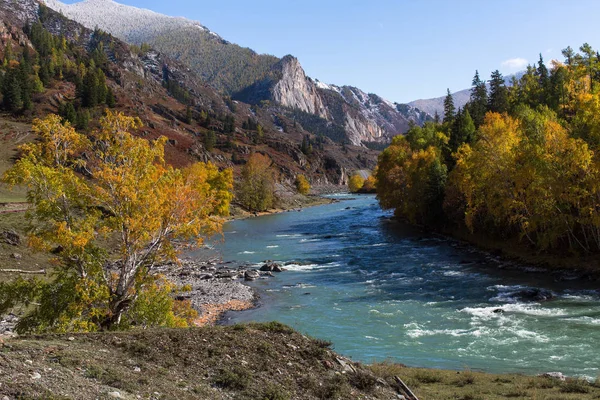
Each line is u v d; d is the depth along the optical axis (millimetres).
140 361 12742
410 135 115938
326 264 53688
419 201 79688
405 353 24297
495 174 51656
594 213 41281
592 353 22531
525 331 26703
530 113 74812
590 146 43844
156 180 24016
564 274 41406
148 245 25781
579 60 88625
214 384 12531
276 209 138750
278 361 14555
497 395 16000
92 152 23906
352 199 178000
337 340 27156
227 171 110750
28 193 21875
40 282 21422
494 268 46312
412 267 49250
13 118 146250
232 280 46062
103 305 22453
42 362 10703
